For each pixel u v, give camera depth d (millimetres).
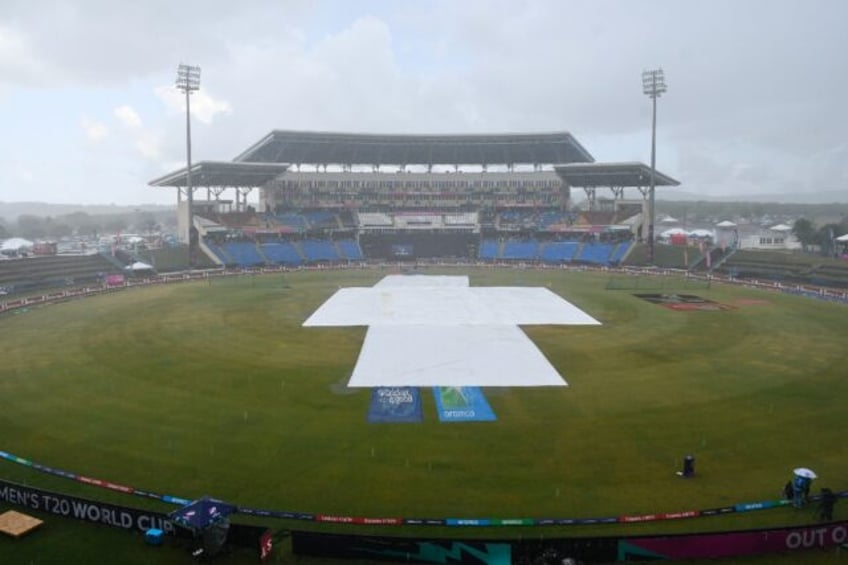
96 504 19172
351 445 25641
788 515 19734
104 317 56500
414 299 67438
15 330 50781
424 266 107812
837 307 62375
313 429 27500
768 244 139125
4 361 40000
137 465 23672
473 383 34812
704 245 106938
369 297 69062
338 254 117812
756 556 17516
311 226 122125
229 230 111875
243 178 116062
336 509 20188
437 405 30984
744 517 19625
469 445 25625
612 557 17031
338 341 45844
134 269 92000
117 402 31391
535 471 23000
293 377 35969
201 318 55594
